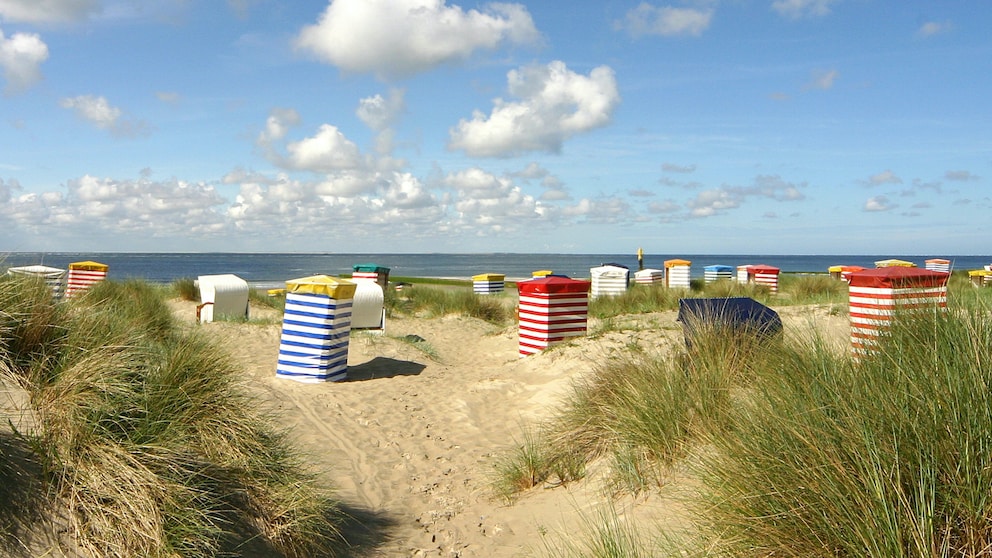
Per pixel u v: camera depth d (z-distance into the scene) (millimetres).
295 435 6605
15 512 2887
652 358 6473
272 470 4434
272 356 10945
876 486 2574
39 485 3090
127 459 3426
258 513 4043
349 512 4949
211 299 14016
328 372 9469
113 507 3154
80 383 3775
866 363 3537
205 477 3881
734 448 3484
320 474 5098
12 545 2756
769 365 4680
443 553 4410
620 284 21953
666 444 4680
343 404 8227
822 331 5145
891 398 2973
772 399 3684
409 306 19453
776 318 6582
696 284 23984
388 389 9227
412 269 124625
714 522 3158
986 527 2428
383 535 4672
